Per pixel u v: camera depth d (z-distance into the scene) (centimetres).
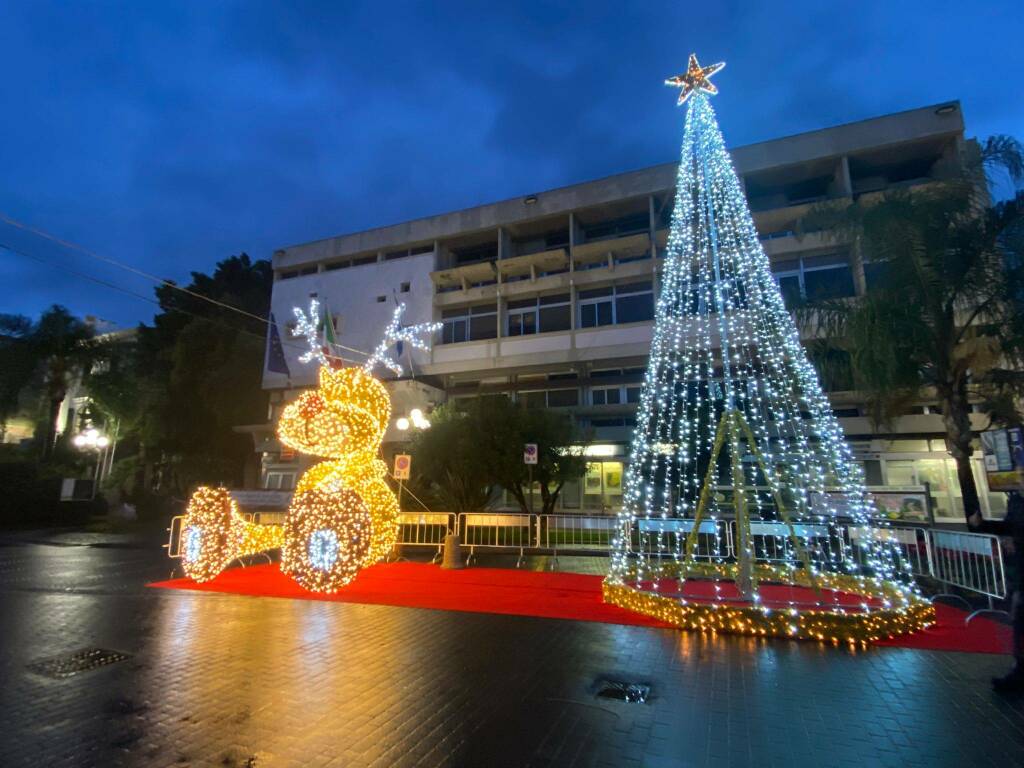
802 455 977
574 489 2733
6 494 2380
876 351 1166
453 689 489
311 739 394
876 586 812
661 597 726
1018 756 372
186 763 360
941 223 1163
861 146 2566
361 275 3553
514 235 3419
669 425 1062
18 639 636
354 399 1011
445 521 1357
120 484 3238
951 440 1191
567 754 373
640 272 2916
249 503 2578
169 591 908
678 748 383
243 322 3938
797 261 2602
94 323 3572
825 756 372
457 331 3322
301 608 791
